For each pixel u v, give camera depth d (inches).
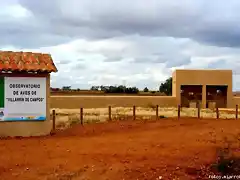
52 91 3326.8
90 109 1664.6
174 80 2130.9
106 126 809.5
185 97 2143.2
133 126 807.1
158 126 801.6
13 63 686.5
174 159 434.3
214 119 983.6
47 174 379.2
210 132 671.1
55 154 478.9
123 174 375.6
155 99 2014.0
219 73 2094.0
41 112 698.2
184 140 579.5
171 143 550.6
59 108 1758.1
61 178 365.4
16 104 681.0
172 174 375.6
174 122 875.4
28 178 366.3
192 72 2078.0
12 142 593.9
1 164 422.6
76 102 1820.9
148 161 426.9
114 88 3565.5
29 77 689.6
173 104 2058.3
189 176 371.6
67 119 1044.5
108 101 1900.8
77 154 475.8
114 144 553.6
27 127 687.1
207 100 2150.6
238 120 942.4
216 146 510.3
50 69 695.1
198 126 781.3
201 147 504.4
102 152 487.2
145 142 567.5
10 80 677.3
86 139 621.0
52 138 646.5
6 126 674.2
